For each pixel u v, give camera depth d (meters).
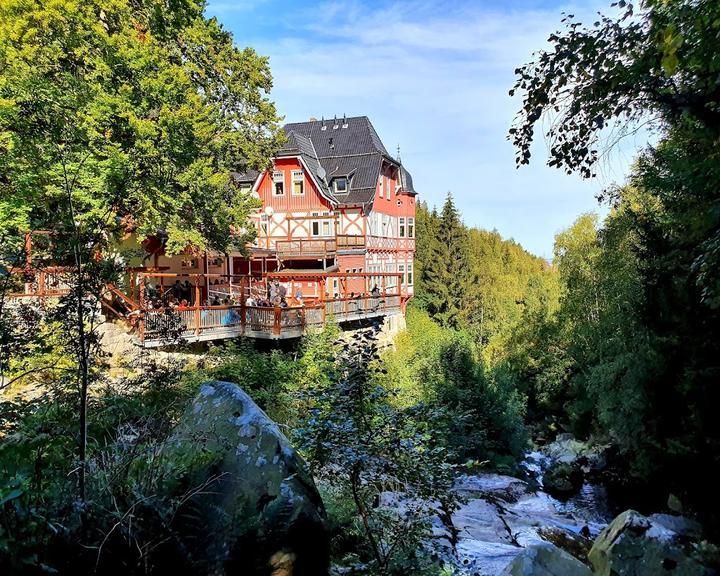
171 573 3.02
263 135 17.94
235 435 3.87
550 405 26.89
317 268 28.16
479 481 13.74
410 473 4.32
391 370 17.73
